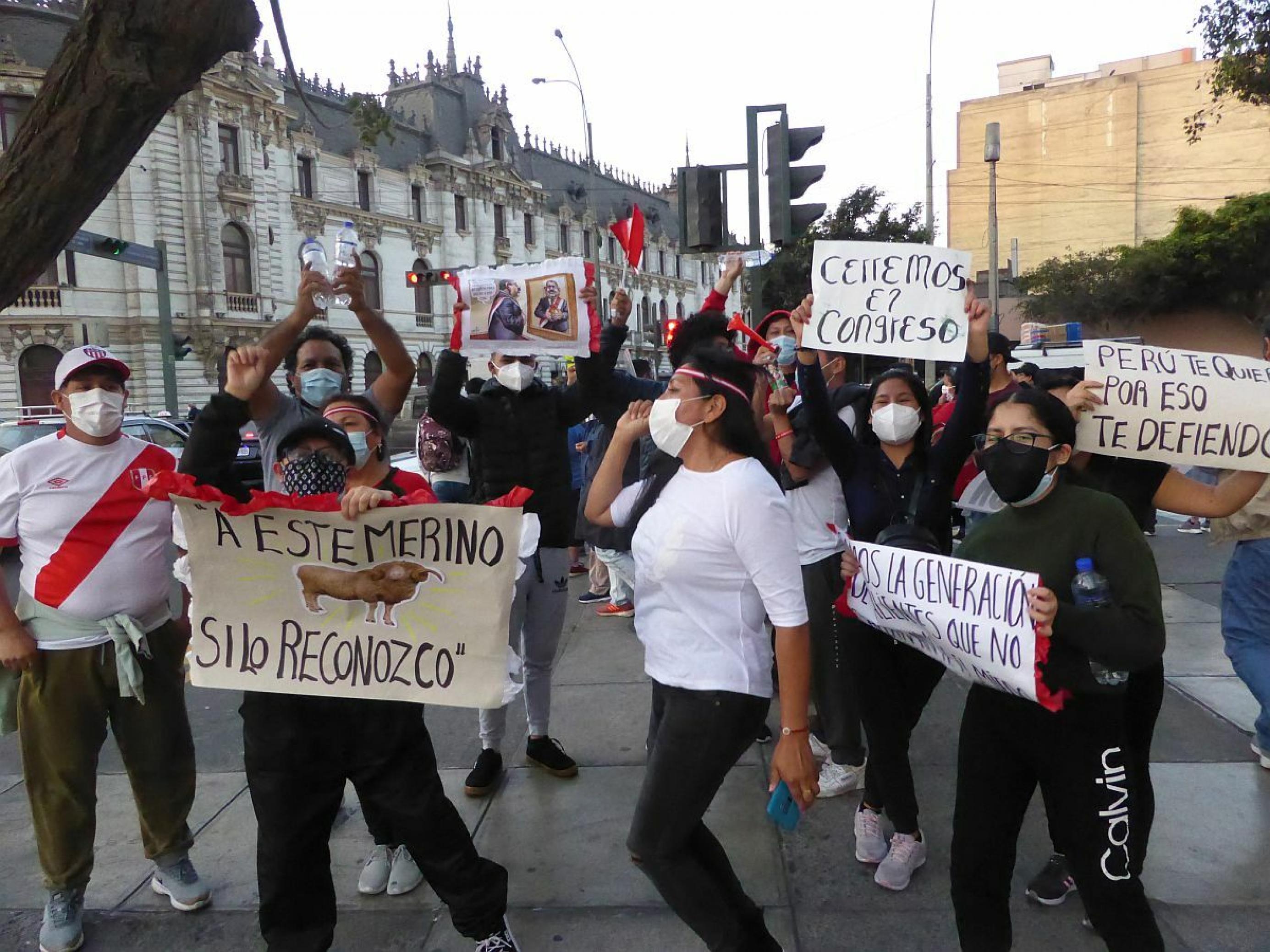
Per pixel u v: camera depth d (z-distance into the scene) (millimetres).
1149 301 32750
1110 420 2557
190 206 31078
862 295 3016
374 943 2754
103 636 2748
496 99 48500
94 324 29141
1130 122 50719
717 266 75812
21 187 2047
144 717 2852
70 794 2732
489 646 2404
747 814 3494
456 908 2527
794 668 2090
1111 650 1966
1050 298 35844
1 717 2742
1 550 2744
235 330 32719
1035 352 8758
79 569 2725
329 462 2488
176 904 2943
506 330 3631
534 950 2678
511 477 3713
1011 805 2197
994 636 2082
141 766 2867
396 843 3062
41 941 2750
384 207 40375
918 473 3033
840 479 3152
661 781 2158
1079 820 2068
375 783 2469
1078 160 52156
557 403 3863
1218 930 2670
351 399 2713
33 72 27281
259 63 34438
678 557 2146
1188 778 3645
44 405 27828
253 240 33406
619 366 5555
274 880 2436
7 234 2059
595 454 6164
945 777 3758
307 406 3139
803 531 3500
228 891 3064
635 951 2668
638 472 5832
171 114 30391
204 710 4840
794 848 3229
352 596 2398
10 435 11266
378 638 2406
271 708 2426
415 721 2512
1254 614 3490
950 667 2322
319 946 2486
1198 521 8719
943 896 2898
